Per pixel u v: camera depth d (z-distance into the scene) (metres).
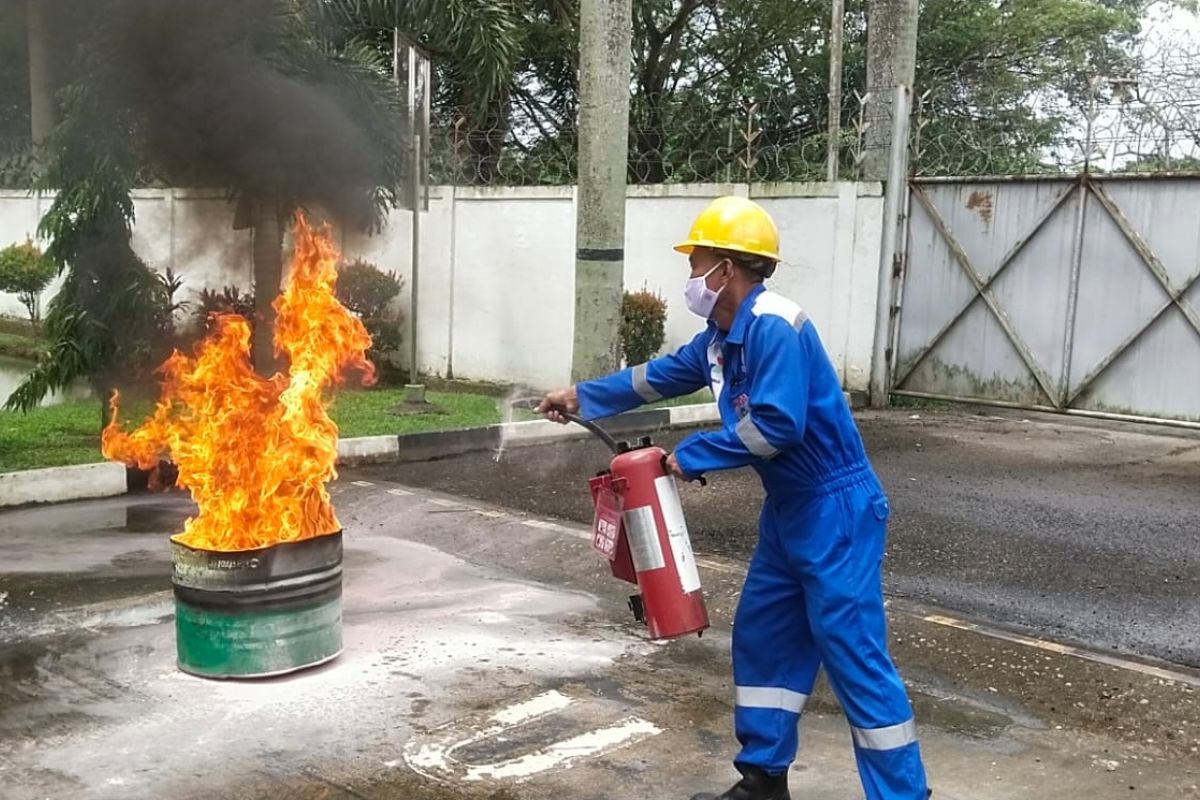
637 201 12.57
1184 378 10.53
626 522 3.46
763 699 3.33
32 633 4.84
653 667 4.58
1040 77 20.42
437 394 11.95
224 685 4.27
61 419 9.61
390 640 4.84
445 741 3.82
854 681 3.10
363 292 12.49
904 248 12.03
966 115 13.38
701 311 3.30
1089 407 11.14
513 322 12.73
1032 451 9.54
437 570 6.04
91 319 8.21
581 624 5.14
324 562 4.41
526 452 9.20
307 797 3.40
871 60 12.23
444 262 13.24
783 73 22.16
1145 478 8.45
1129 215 10.68
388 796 3.42
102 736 3.81
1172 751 3.87
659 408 10.58
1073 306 11.09
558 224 12.22
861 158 12.39
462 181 13.54
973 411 11.79
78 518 6.90
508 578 5.92
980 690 4.39
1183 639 4.91
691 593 3.47
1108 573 5.91
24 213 18.19
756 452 3.04
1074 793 3.53
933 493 7.80
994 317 11.59
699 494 7.69
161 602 5.29
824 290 12.04
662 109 20.94
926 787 3.14
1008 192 11.35
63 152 8.05
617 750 3.78
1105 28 21.78
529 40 19.70
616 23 9.51
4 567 5.83
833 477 3.14
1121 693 4.25
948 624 4.91
